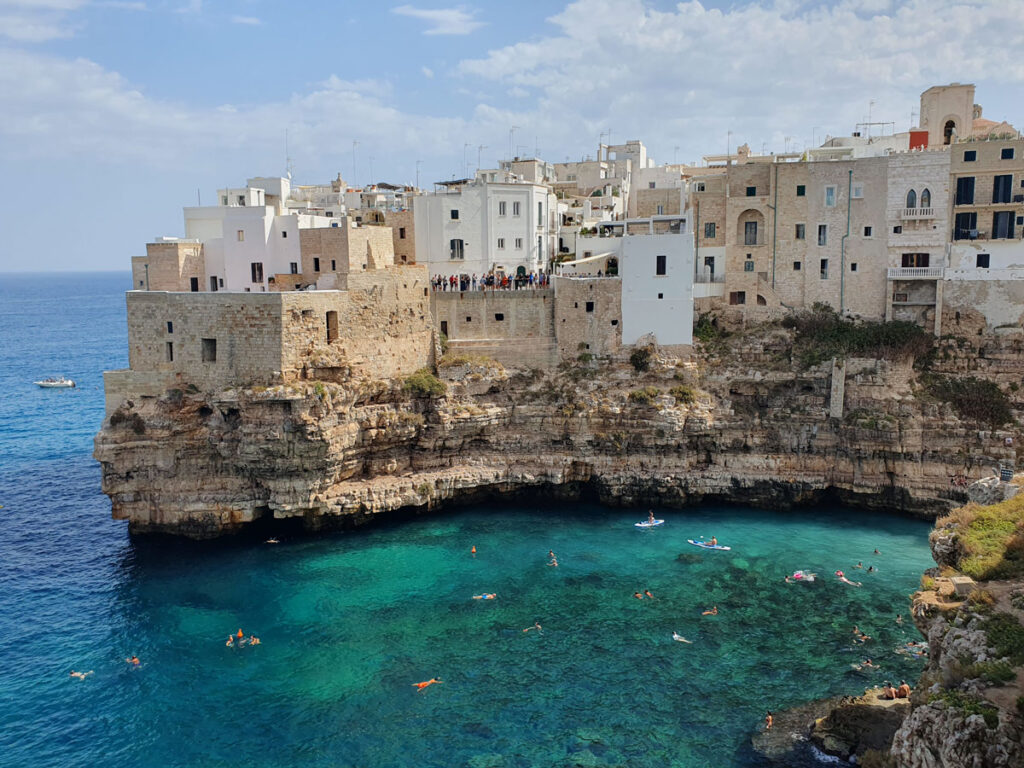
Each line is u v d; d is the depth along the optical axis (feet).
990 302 233.96
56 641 158.81
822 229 252.01
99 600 175.32
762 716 132.57
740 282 260.83
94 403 410.11
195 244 252.01
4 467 284.20
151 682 144.66
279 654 152.46
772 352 244.42
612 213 320.91
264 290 247.29
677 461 229.66
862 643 153.79
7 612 170.60
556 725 131.34
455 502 231.30
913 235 242.17
